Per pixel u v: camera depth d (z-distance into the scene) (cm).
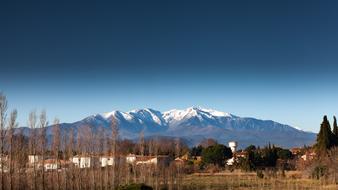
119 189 9406
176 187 11156
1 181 7450
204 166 16775
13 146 8388
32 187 8575
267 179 13062
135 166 12038
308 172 13200
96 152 10919
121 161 11919
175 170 12425
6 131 7862
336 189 10450
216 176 14212
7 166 8038
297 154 19762
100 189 9875
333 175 12012
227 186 11500
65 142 10700
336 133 15650
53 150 9769
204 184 11881
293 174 14100
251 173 15312
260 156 16612
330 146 14738
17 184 8225
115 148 10856
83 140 11044
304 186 11112
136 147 17050
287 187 10962
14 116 8062
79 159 10088
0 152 7506
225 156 17475
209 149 17575
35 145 9244
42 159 8906
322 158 13525
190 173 15450
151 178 11425
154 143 16450
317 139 15362
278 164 15838
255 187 11225
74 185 9694
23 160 8931
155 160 13712
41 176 8719
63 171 9694
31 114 9338
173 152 19862
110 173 10531
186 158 18925
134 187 9162
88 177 10319
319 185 11338
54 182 9331
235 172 15712
